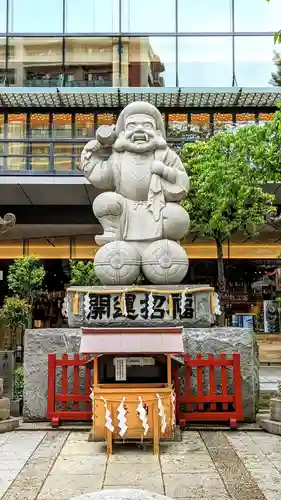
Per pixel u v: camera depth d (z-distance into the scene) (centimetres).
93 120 2194
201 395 988
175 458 794
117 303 1066
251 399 1016
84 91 2081
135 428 833
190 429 966
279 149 1127
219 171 1359
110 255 1099
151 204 1143
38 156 2100
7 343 1808
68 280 2417
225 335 1048
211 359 994
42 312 2359
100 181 1179
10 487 678
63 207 2244
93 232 2400
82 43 2180
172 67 2156
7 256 2442
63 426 988
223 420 979
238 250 2438
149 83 2152
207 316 1066
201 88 2070
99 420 859
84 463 773
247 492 653
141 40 2175
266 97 2089
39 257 2436
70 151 2117
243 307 2434
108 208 1137
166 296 1065
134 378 991
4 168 2086
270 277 2442
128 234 1140
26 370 1054
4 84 2152
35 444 877
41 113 2194
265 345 2245
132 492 407
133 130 1162
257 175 1252
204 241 2428
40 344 1062
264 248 2441
